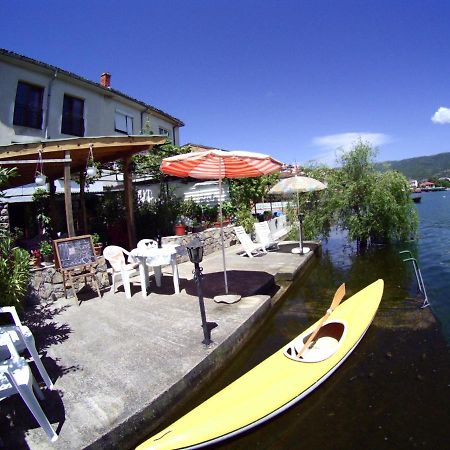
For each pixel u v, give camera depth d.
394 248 13.01
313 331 4.98
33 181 11.60
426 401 4.13
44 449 3.01
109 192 13.98
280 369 4.26
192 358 4.50
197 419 3.48
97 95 16.70
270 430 3.76
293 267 9.79
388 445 3.50
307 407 4.12
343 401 4.20
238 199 16.25
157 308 6.54
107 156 10.21
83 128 16.36
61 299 7.38
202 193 16.11
